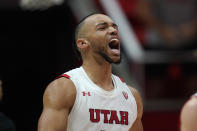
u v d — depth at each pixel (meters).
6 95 22.30
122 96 6.80
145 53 20.23
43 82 22.38
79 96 6.39
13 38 22.25
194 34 21.81
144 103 19.23
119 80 7.11
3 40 22.20
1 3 20.22
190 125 5.56
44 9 20.53
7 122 9.88
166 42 21.28
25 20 21.55
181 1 22.36
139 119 7.24
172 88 20.36
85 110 6.35
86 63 6.84
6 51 22.38
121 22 20.53
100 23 6.75
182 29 21.83
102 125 6.43
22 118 22.41
